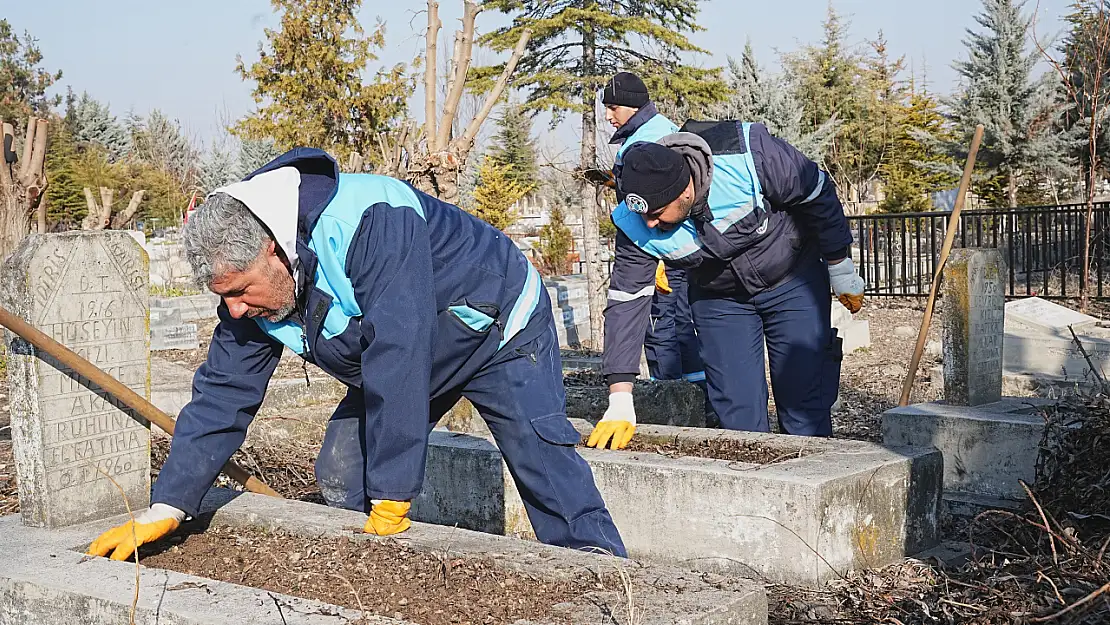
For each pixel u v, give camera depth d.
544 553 2.61
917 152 26.19
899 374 9.01
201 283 2.55
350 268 2.61
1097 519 3.79
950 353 5.07
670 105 13.78
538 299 3.06
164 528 2.93
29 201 10.21
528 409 2.99
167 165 39.41
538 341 3.04
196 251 2.49
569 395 6.09
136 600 2.29
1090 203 11.91
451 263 2.82
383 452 2.71
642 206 3.89
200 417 3.00
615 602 2.26
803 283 4.60
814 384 4.68
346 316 2.70
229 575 2.74
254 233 2.49
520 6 13.20
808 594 3.42
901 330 11.77
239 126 18.73
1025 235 13.05
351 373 2.90
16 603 2.57
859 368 9.48
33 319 2.99
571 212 21.55
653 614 2.16
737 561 3.69
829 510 3.51
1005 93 20.50
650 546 3.93
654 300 6.95
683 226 4.22
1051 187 22.05
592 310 12.41
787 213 4.41
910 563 3.72
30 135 10.25
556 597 2.36
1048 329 8.30
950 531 4.22
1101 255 12.27
